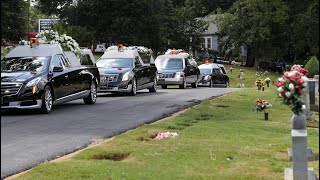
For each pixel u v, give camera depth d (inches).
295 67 517.0
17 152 589.0
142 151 555.5
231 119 872.3
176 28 3937.0
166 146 586.2
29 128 777.6
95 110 1044.5
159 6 3614.7
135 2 3457.2
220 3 4549.7
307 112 946.1
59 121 862.5
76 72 1110.4
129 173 455.5
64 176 446.6
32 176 449.7
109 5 3481.8
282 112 1007.6
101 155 542.9
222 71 2527.1
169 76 1924.2
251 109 1045.2
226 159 520.1
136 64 1546.5
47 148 613.6
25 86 930.7
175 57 2025.1
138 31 3494.1
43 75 978.7
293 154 406.0
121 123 834.8
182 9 3988.7
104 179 435.5
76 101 1268.5
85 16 3516.2
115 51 1577.3
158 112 996.6
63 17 3661.4
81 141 661.9
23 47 1067.9
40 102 950.4
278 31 3580.2
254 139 658.2
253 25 3494.1
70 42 1338.6
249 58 4045.3
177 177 442.0
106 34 3513.8
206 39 4758.9
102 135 709.3
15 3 2731.3
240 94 1455.5
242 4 3526.1
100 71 1443.2
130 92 1465.3
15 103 922.7
